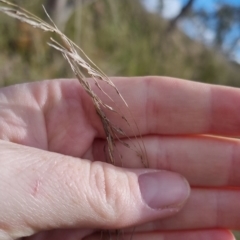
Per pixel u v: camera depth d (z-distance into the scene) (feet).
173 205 0.21
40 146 0.23
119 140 0.23
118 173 0.19
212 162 0.23
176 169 0.24
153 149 0.24
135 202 0.19
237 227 0.23
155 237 0.24
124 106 0.24
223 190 0.24
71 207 0.18
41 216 0.17
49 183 0.17
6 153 0.18
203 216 0.24
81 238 0.23
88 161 0.19
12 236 0.18
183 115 0.23
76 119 0.24
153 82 0.23
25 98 0.23
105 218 0.19
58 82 0.24
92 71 0.19
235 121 0.22
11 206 0.17
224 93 0.22
